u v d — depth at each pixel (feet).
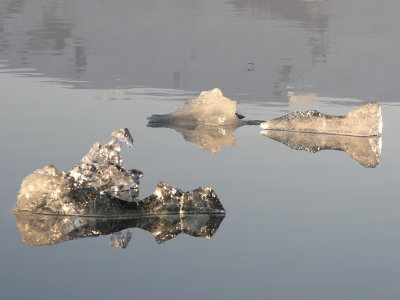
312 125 105.50
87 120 108.68
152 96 128.36
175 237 64.13
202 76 148.05
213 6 259.60
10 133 99.19
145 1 269.85
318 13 247.29
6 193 74.23
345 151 94.48
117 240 63.21
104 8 249.55
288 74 151.84
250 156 91.15
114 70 151.64
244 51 177.17
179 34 199.41
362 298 52.60
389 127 108.88
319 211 70.49
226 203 72.95
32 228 65.62
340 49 182.09
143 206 69.97
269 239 63.52
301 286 54.49
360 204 72.69
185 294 53.11
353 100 128.47
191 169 84.43
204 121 108.88
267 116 115.75
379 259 59.26
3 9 241.76
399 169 85.76
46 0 266.98
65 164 84.48
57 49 173.68
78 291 53.42
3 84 135.23
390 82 144.66
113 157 77.56
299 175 82.79
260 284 54.75
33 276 55.93
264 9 255.09
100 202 69.26
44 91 129.80
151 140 98.22
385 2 279.90
